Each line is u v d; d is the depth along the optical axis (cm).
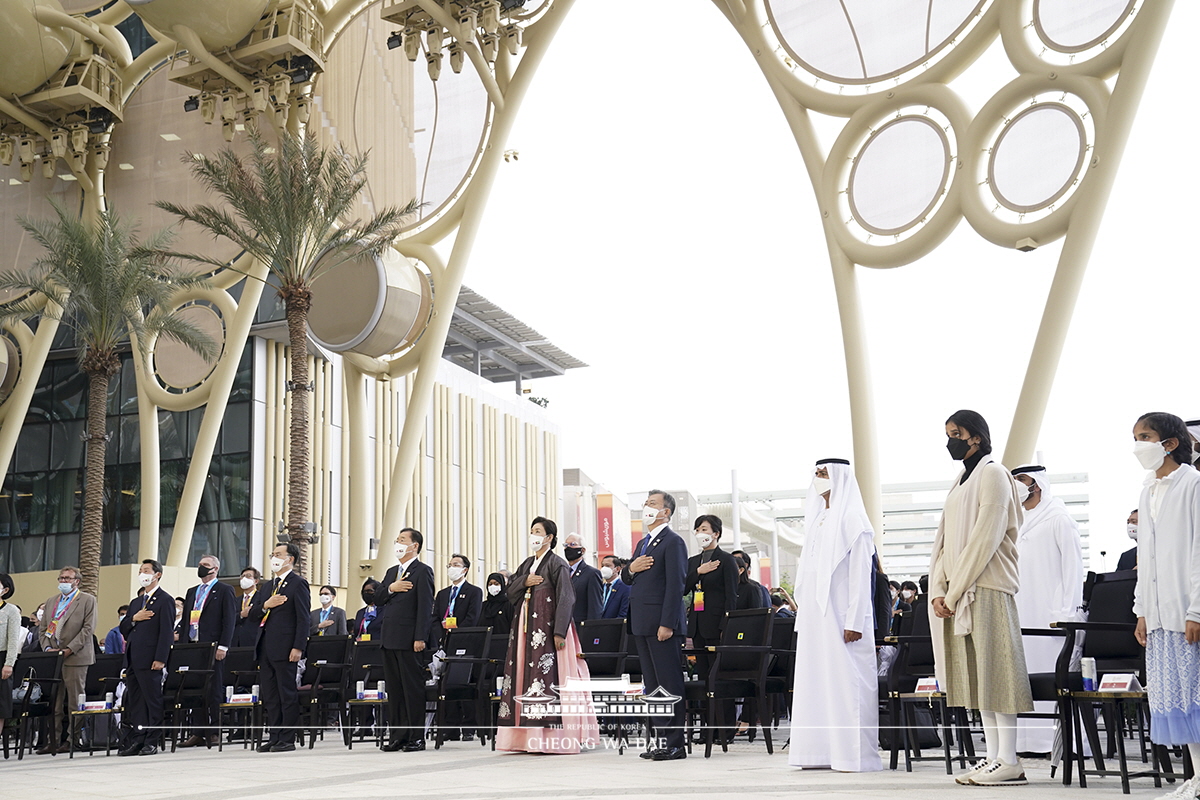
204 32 2034
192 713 1223
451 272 2148
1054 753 671
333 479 3500
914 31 1620
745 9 1767
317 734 1264
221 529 3194
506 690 915
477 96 2197
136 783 716
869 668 721
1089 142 1452
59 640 1150
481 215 2167
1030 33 1517
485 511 4534
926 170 1596
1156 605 513
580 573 1165
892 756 726
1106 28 1448
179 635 1302
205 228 2494
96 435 2327
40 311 2611
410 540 1001
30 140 2472
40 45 2314
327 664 1191
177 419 3303
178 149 2533
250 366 3247
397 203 2233
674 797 548
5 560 3391
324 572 3384
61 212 2275
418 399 2130
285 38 2047
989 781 591
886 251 1605
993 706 595
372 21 2336
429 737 1162
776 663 982
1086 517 2162
